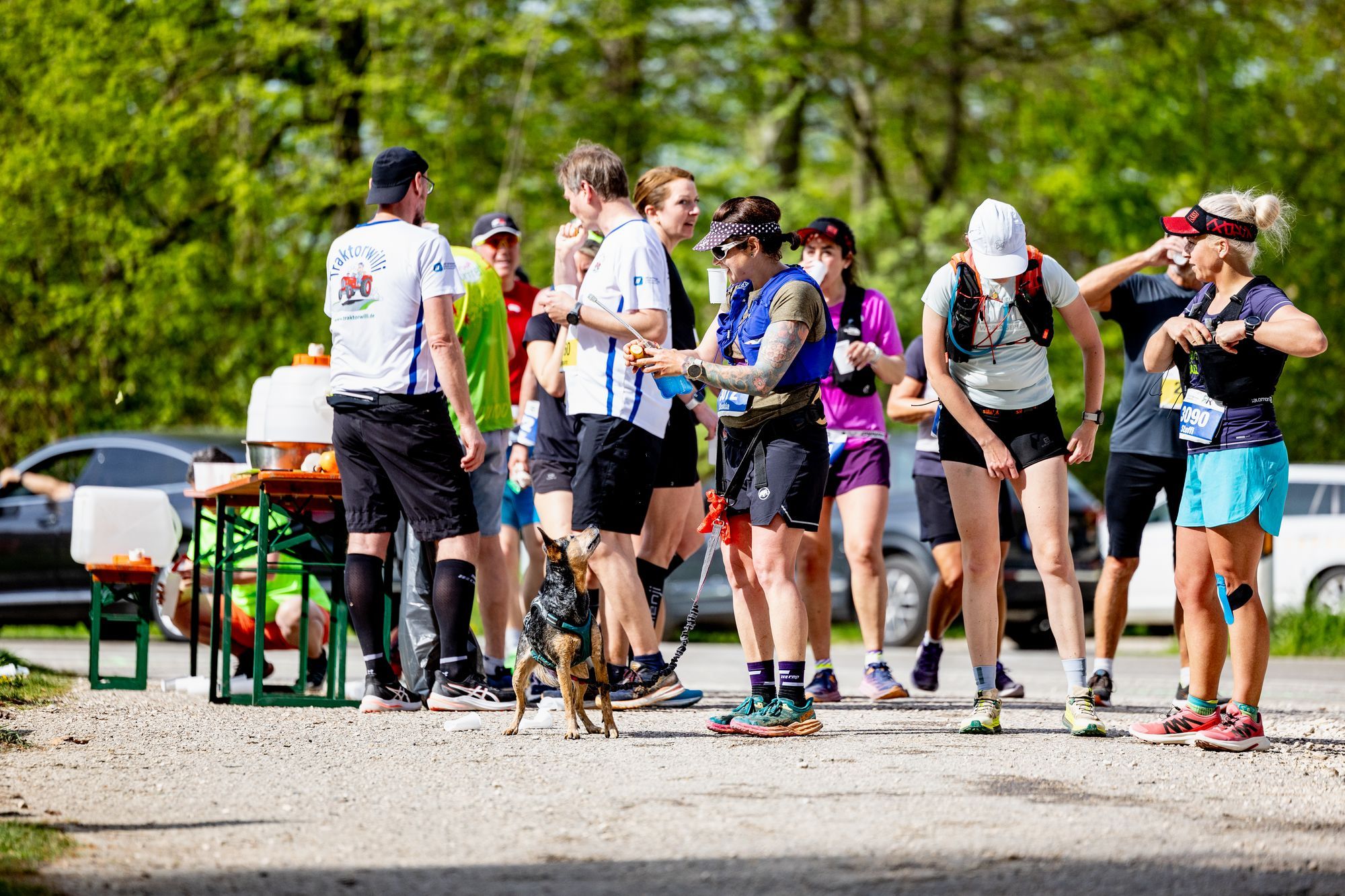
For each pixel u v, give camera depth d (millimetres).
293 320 37375
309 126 38688
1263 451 9836
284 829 7211
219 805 7754
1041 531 10625
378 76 37062
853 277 13852
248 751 9547
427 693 12805
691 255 42094
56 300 35438
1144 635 33094
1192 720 10242
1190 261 10398
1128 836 7176
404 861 6598
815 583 13477
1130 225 44531
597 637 10438
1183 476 12844
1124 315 12969
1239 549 9922
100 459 24781
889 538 26797
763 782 8430
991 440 10422
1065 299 10484
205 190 38625
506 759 9273
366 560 11898
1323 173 43625
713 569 27812
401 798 7965
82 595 24875
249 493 12812
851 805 7797
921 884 6273
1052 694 15273
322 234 39125
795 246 11406
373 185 12031
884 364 13273
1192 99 44719
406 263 11531
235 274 37625
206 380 37438
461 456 11891
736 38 44062
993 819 7488
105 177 37375
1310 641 24484
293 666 17781
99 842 6883
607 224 11867
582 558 10398
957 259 10383
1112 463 13039
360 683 14344
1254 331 9703
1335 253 42188
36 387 36469
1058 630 10719
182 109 37156
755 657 10727
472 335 12734
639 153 43531
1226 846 7020
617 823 7344
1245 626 10000
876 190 53875
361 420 11664
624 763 9117
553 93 43125
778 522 10312
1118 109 45250
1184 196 43688
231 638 13695
